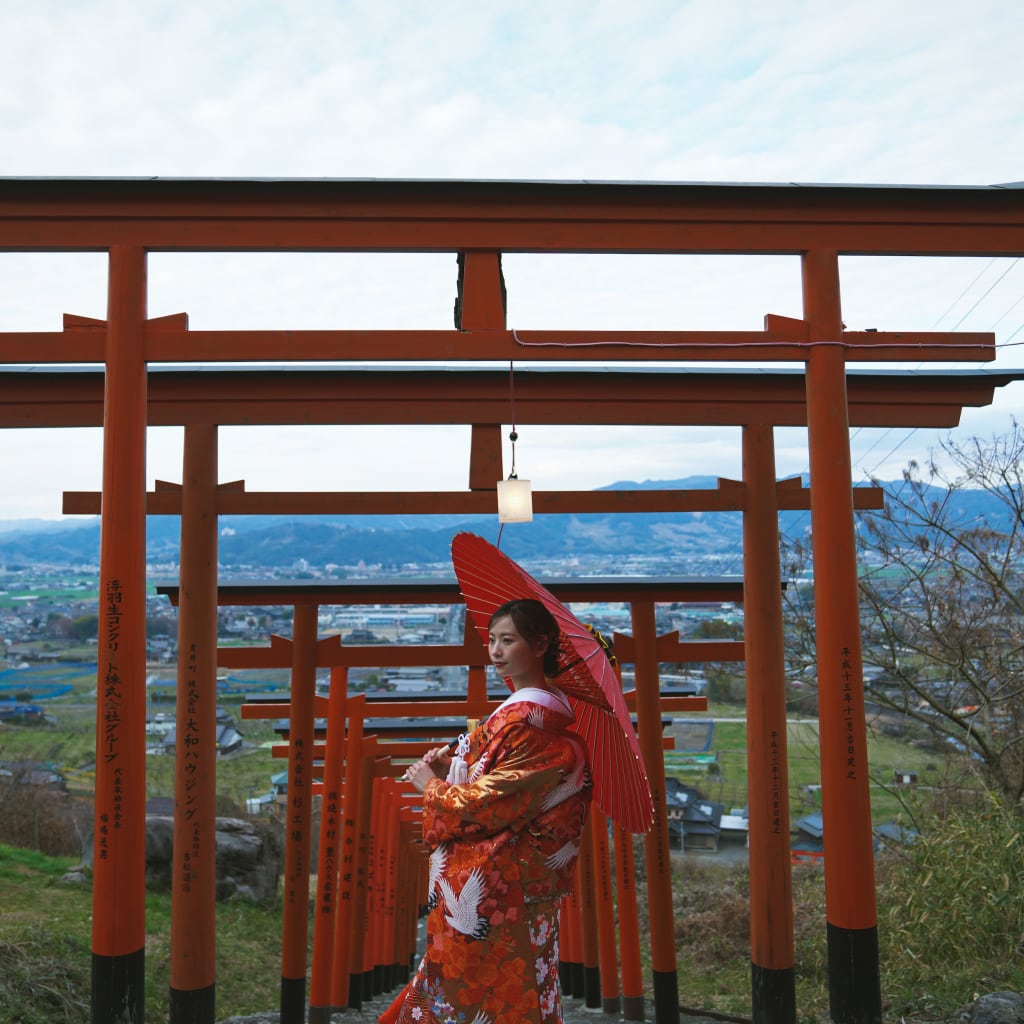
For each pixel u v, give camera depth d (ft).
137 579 13.73
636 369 20.34
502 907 8.47
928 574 38.37
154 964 31.42
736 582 22.91
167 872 44.57
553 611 9.10
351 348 14.43
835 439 14.88
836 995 14.35
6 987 22.30
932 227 15.29
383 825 39.14
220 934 41.75
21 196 14.21
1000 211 15.33
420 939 55.11
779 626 19.26
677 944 38.96
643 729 23.27
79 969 24.75
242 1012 32.76
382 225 14.78
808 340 15.05
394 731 33.86
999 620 37.91
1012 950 21.01
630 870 26.63
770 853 18.25
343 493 19.93
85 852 44.04
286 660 24.13
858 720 14.58
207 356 14.21
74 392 19.67
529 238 14.92
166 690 203.72
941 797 35.76
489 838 8.54
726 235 15.10
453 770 8.91
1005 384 20.95
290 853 23.63
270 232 14.62
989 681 38.32
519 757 8.55
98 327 14.37
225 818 52.49
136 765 13.42
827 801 14.60
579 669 8.95
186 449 19.74
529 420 20.71
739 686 95.45
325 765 26.96
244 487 19.94
